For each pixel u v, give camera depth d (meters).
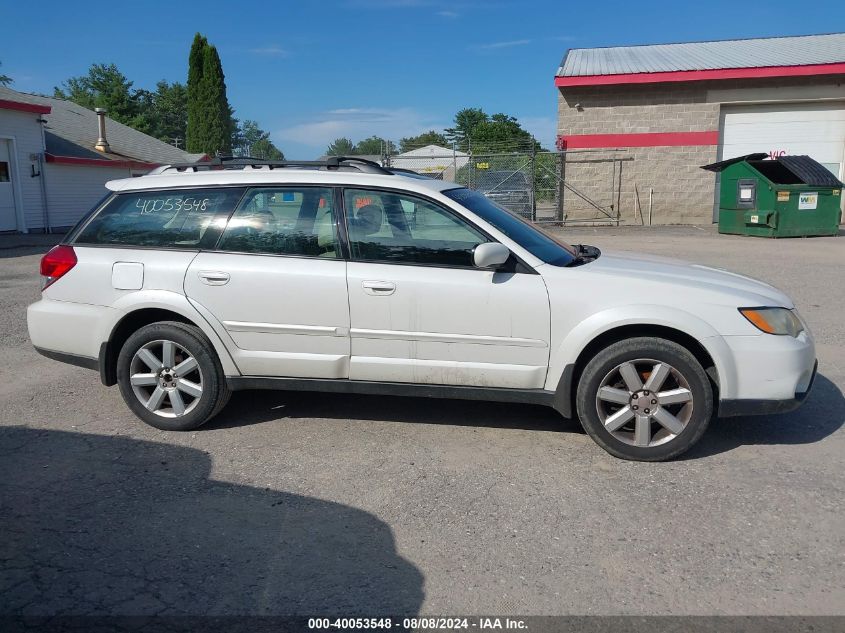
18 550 3.45
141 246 4.98
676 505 3.90
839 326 7.99
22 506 3.89
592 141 22.27
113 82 70.81
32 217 21.31
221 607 3.03
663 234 18.89
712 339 4.32
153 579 3.22
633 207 22.33
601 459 4.52
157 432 4.97
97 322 4.96
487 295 4.48
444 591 3.14
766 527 3.65
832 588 3.14
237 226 4.88
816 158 21.28
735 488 4.10
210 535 3.60
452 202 4.68
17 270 12.74
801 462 4.45
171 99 79.69
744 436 4.90
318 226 4.78
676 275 4.63
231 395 5.59
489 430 5.03
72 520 3.74
